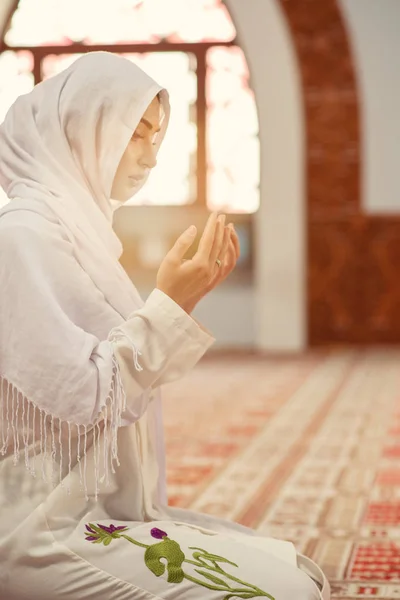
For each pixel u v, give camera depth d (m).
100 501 2.09
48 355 1.89
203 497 4.37
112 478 2.11
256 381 8.62
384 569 3.23
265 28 11.01
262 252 11.23
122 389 1.94
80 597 1.96
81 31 11.50
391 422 6.41
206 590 1.92
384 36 11.06
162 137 2.29
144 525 2.07
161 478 2.37
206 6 11.38
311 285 11.35
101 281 2.05
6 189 2.14
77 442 2.04
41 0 11.51
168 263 2.02
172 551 1.99
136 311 1.99
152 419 2.28
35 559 1.96
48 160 2.10
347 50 11.09
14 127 2.14
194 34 11.43
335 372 9.18
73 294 1.98
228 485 4.62
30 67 11.56
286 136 11.08
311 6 11.02
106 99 2.08
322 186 11.27
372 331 11.31
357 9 11.05
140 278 11.41
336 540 3.62
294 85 11.07
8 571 1.98
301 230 11.17
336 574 3.18
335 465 5.08
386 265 11.24
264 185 11.16
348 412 6.84
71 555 1.97
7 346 1.92
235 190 11.51
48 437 2.01
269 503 4.25
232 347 11.47
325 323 11.36
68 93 2.10
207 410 7.01
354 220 11.24
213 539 2.07
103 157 2.12
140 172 2.22
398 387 8.06
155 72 11.51
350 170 11.21
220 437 5.95
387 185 11.18
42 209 2.01
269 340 11.28
